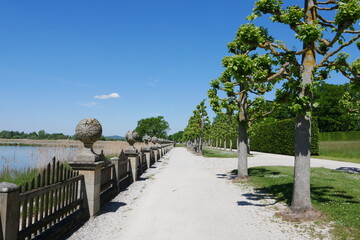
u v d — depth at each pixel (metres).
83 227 5.66
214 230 5.60
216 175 14.11
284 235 5.28
